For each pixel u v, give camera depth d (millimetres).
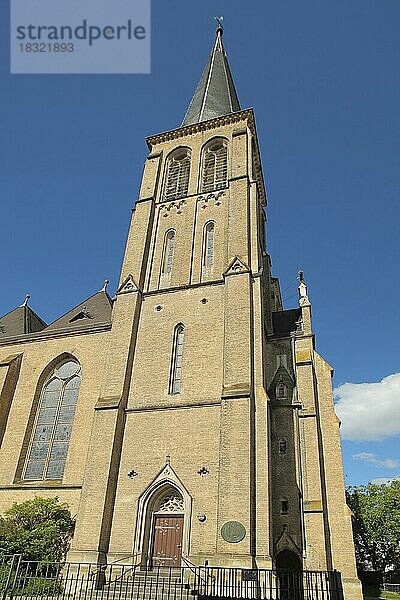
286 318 37656
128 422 28000
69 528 25984
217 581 20953
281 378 31562
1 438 32219
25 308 43844
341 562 26000
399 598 38469
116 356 30281
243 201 34562
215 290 31234
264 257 40281
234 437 24375
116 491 25953
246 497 22578
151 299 32781
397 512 57281
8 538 23625
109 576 22688
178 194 38562
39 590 19672
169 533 24422
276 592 20359
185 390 27891
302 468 28156
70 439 30250
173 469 25375
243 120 41219
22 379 34656
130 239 36156
